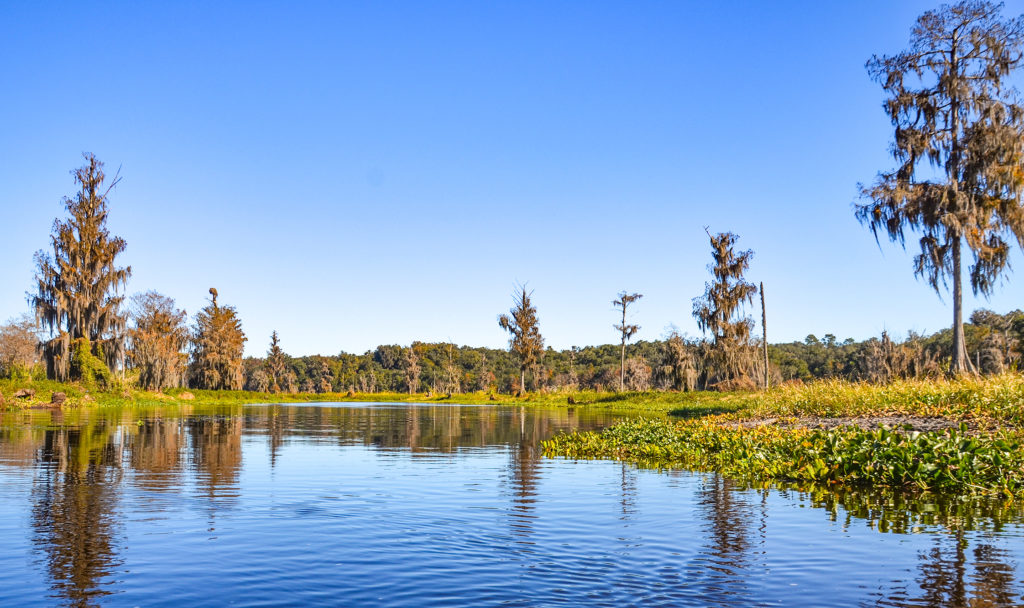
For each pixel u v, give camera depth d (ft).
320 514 27.96
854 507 29.81
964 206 87.30
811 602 17.06
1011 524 26.20
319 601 17.30
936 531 24.98
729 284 173.17
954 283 89.20
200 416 114.32
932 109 94.27
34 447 54.29
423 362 490.49
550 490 34.47
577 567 20.27
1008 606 16.78
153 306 209.56
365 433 76.64
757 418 75.46
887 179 94.94
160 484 35.78
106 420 93.61
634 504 30.48
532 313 286.66
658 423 70.90
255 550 22.22
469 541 23.49
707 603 17.08
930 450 36.50
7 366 206.59
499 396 288.92
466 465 45.50
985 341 148.97
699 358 179.93
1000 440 36.94
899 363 140.67
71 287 159.22
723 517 27.61
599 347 488.44
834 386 76.48
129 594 17.80
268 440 65.00
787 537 23.95
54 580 18.92
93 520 26.63
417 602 17.16
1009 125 87.81
